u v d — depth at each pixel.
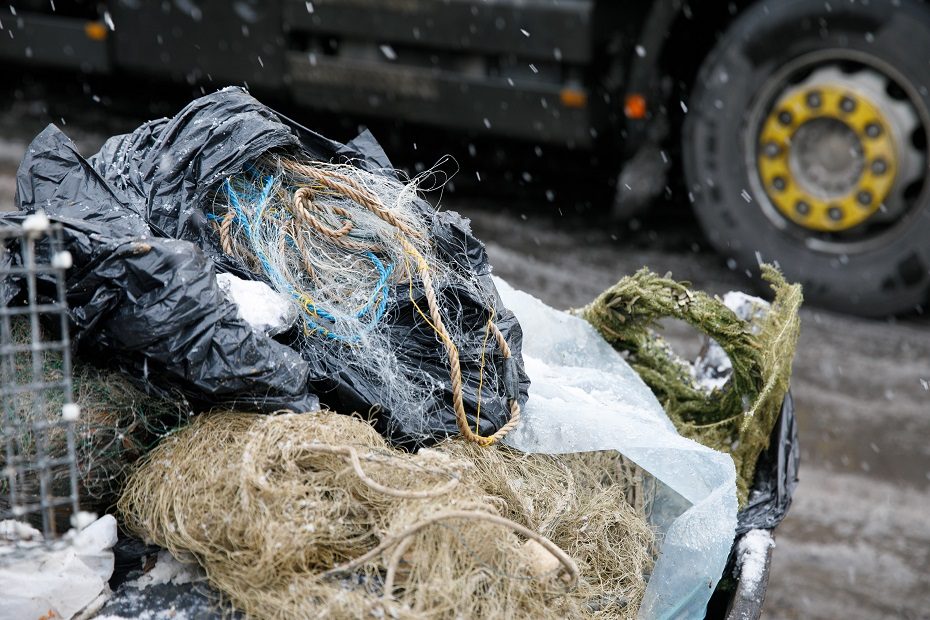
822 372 4.87
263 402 2.05
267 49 5.65
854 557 3.83
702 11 5.39
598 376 2.63
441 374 2.31
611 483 2.38
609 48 5.14
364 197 2.37
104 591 1.91
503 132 5.41
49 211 2.19
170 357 1.98
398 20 5.29
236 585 1.88
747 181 5.32
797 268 5.32
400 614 1.74
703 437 2.72
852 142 5.04
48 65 6.27
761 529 2.48
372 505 1.94
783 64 5.09
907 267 5.11
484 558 1.88
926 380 4.85
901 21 4.71
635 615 2.11
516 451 2.29
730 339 2.69
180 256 2.00
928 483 4.20
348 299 2.35
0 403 1.92
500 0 5.05
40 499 1.95
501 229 6.11
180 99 7.31
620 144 5.51
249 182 2.45
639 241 6.13
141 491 1.98
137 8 5.88
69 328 2.01
